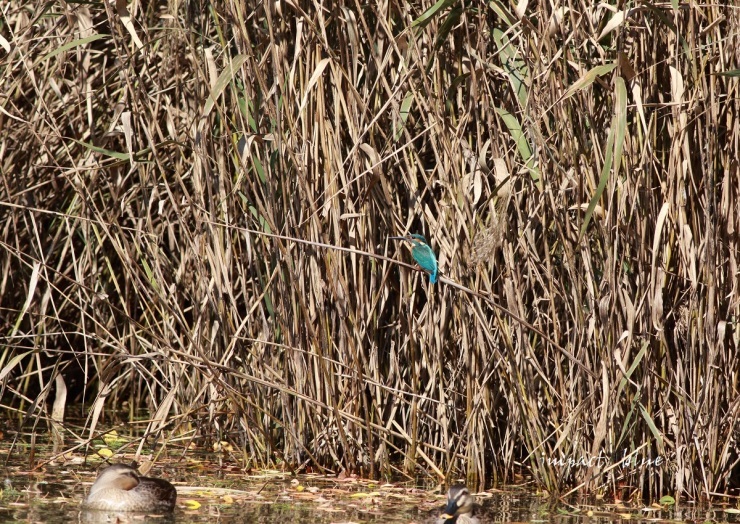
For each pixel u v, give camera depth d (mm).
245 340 12719
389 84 12133
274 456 12734
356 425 12258
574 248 11500
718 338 11070
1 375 11414
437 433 12445
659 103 10891
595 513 10531
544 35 10812
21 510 9688
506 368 11719
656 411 11586
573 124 11250
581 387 11422
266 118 12023
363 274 12062
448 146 11250
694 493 11250
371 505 10500
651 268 11148
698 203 11430
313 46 11758
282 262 12039
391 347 12430
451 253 11781
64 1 12430
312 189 11883
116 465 10094
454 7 11742
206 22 12742
